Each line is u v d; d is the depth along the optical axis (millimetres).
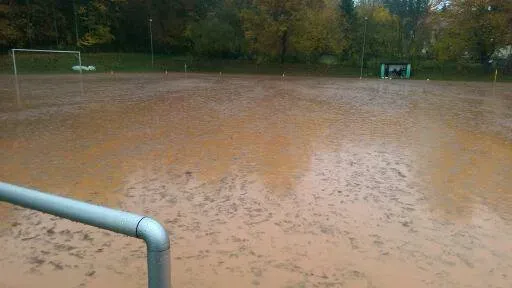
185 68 45156
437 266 3738
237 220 4734
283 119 12594
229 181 6219
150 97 18734
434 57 47094
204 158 7602
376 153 8195
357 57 47781
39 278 3434
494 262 3844
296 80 35812
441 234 4453
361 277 3512
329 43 45812
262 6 44031
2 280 3391
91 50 47938
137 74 39469
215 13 48781
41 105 15312
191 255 3857
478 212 5125
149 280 1307
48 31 45344
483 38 42250
